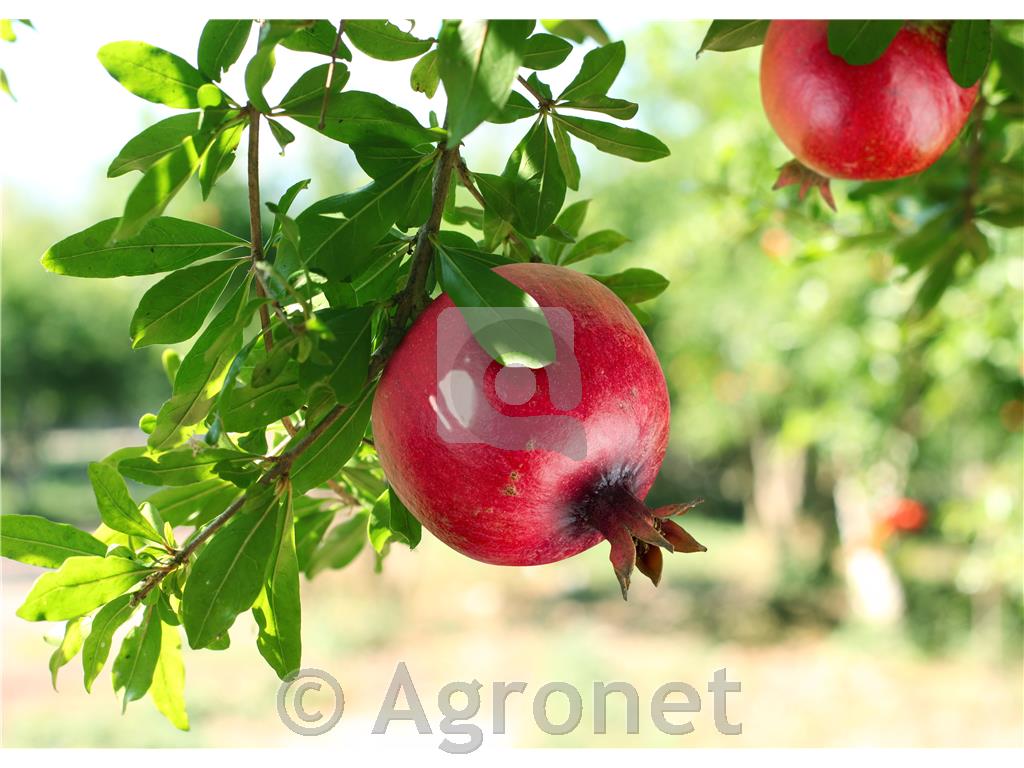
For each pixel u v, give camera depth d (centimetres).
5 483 1847
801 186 179
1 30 132
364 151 120
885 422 724
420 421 106
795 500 1324
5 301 1594
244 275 129
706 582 1329
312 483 120
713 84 813
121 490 125
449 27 95
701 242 704
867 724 796
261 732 768
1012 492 640
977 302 480
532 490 105
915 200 232
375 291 128
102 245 126
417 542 131
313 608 1190
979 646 941
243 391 113
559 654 991
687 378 1097
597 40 95
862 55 133
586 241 161
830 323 714
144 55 112
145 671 124
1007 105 196
